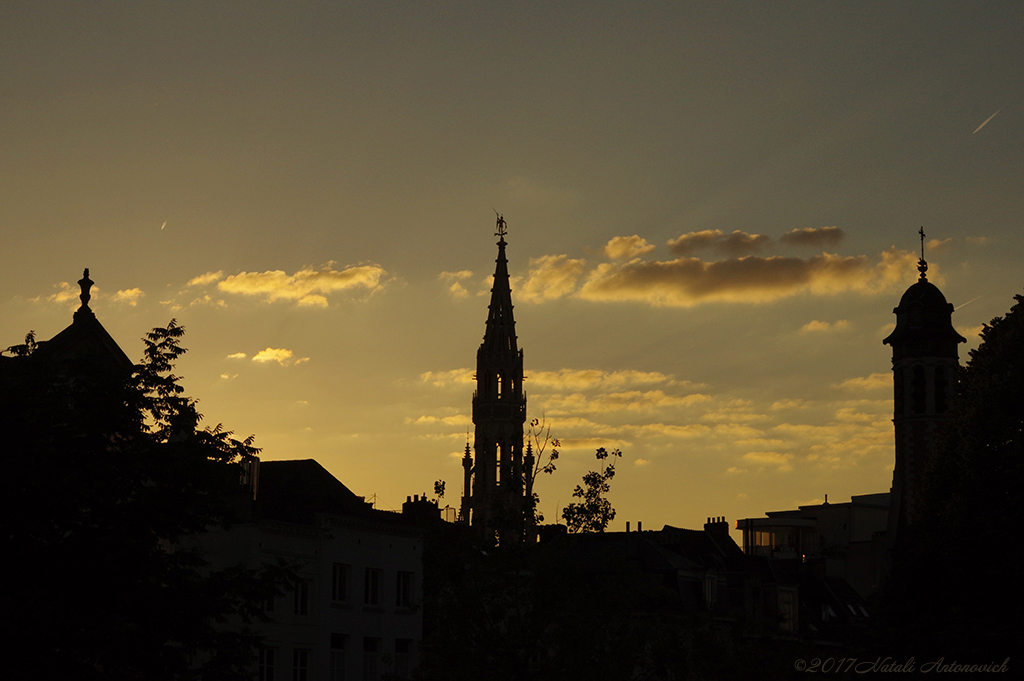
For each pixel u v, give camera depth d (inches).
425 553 3321.9
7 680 1956.2
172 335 2281.0
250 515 3275.1
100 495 2117.4
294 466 3754.9
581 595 3019.2
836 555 7377.0
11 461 2021.4
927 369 6235.2
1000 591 3161.9
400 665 3754.9
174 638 2144.4
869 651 3452.3
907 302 6378.0
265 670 3287.4
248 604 2250.2
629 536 4980.3
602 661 2965.1
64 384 2208.4
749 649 3280.0
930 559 3378.4
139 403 2180.1
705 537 5797.2
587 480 3225.9
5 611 1923.0
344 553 3572.8
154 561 2124.8
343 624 3545.8
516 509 3277.6
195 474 2181.3
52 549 2063.2
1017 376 3309.5
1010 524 3154.5
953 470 3503.9
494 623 3061.0
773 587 5487.2
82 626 2010.3
